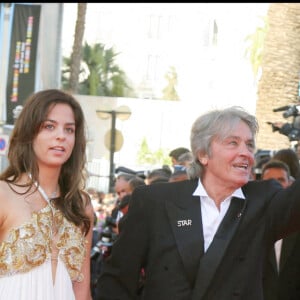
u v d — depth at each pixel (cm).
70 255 279
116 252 311
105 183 1942
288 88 1563
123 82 3641
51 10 2025
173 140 3128
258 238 289
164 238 295
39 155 283
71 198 292
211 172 296
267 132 1658
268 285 358
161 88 3694
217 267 281
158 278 292
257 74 2845
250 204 293
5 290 259
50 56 2112
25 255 262
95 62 3534
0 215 269
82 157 300
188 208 296
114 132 1402
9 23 1127
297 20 1563
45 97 284
